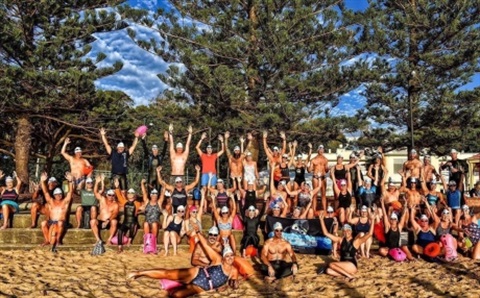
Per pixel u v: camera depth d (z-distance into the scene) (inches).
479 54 908.0
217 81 771.4
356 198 543.8
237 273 353.7
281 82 797.2
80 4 896.9
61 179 1215.6
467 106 933.8
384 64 938.1
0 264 386.6
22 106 778.8
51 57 804.0
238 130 830.5
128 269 392.2
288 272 373.1
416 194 515.2
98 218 474.6
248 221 460.4
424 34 948.0
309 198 515.5
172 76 840.3
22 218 488.1
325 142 917.8
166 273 332.5
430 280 362.3
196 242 378.9
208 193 543.8
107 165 1285.7
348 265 382.6
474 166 1199.6
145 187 515.5
